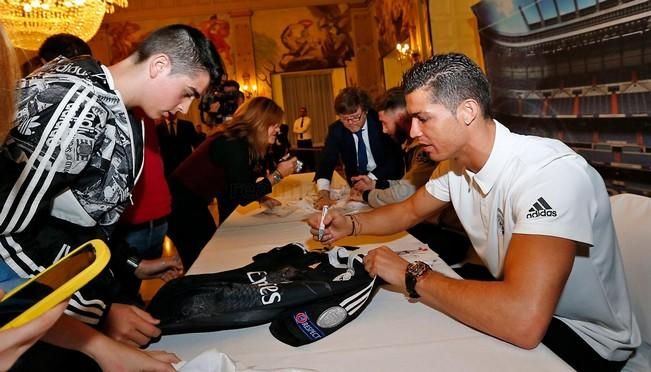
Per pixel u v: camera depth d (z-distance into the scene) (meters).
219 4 9.48
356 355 0.81
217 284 0.99
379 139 2.80
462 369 0.73
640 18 2.02
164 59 1.00
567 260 0.81
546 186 0.88
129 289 1.45
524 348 0.77
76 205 0.93
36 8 4.26
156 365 0.76
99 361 0.75
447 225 1.99
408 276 0.96
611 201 1.22
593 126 2.45
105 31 9.41
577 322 1.05
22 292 0.50
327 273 1.07
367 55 9.94
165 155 4.90
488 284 0.85
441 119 0.99
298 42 9.92
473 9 3.93
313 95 11.25
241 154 2.30
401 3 7.49
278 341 0.90
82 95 0.87
